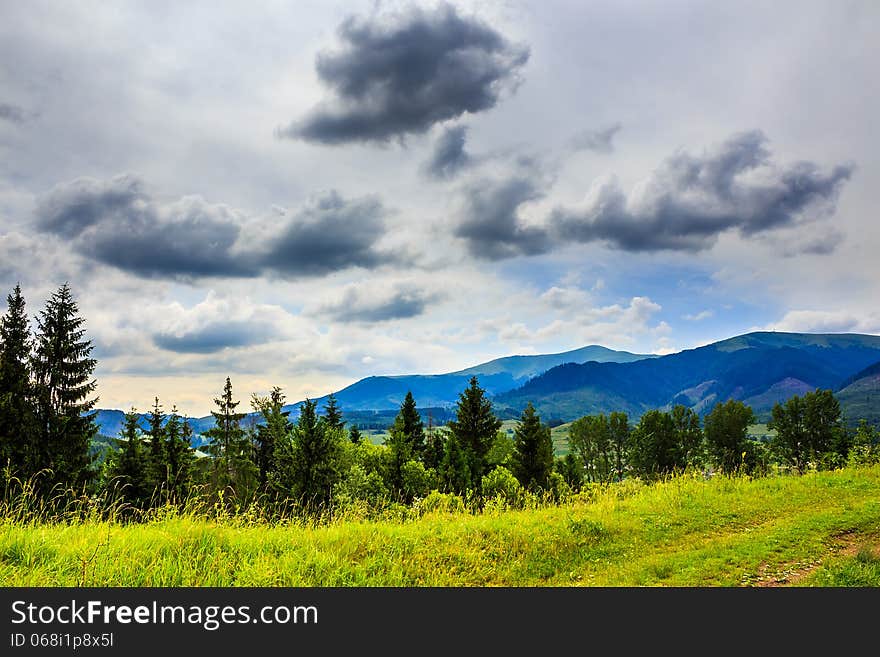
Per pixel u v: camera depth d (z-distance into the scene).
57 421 37.72
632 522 12.34
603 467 88.12
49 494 24.66
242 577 8.04
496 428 62.75
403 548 9.78
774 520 12.48
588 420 92.94
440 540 10.39
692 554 10.06
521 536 10.95
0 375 34.72
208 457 47.03
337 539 9.78
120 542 8.60
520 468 54.84
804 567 9.20
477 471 54.38
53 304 41.06
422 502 15.04
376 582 8.53
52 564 7.67
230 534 9.55
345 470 41.66
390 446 46.97
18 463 33.03
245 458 49.72
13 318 40.28
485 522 11.80
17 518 9.33
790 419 73.38
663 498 14.98
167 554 8.34
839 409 71.25
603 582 9.05
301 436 42.66
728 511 13.36
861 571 8.60
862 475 17.77
